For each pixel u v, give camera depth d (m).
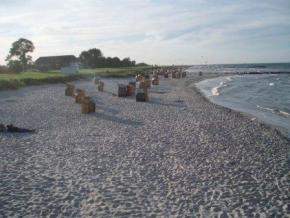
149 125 18.44
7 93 32.84
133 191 9.35
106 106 25.64
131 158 12.35
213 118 21.34
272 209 8.45
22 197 8.84
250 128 18.62
